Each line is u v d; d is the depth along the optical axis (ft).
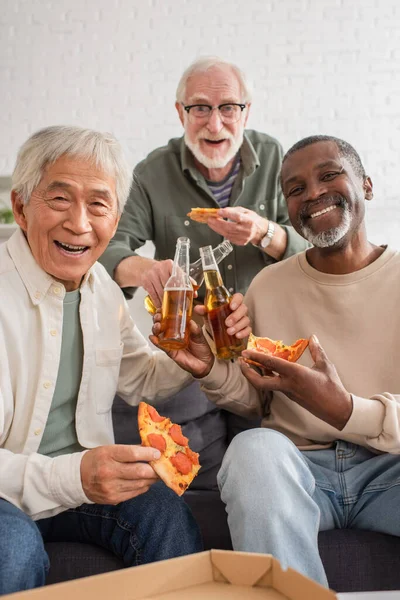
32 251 5.19
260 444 4.83
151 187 8.89
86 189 5.01
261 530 4.48
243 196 8.89
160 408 7.11
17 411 5.05
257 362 5.11
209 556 3.52
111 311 5.63
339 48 14.12
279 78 14.15
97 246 5.17
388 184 13.92
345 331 5.90
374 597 3.75
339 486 5.56
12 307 5.10
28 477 4.51
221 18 14.29
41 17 14.52
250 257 8.37
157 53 14.35
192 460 4.64
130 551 5.02
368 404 5.11
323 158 5.93
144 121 14.33
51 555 5.15
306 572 4.48
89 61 14.42
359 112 14.06
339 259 6.00
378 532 5.45
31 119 14.43
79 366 5.35
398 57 14.07
